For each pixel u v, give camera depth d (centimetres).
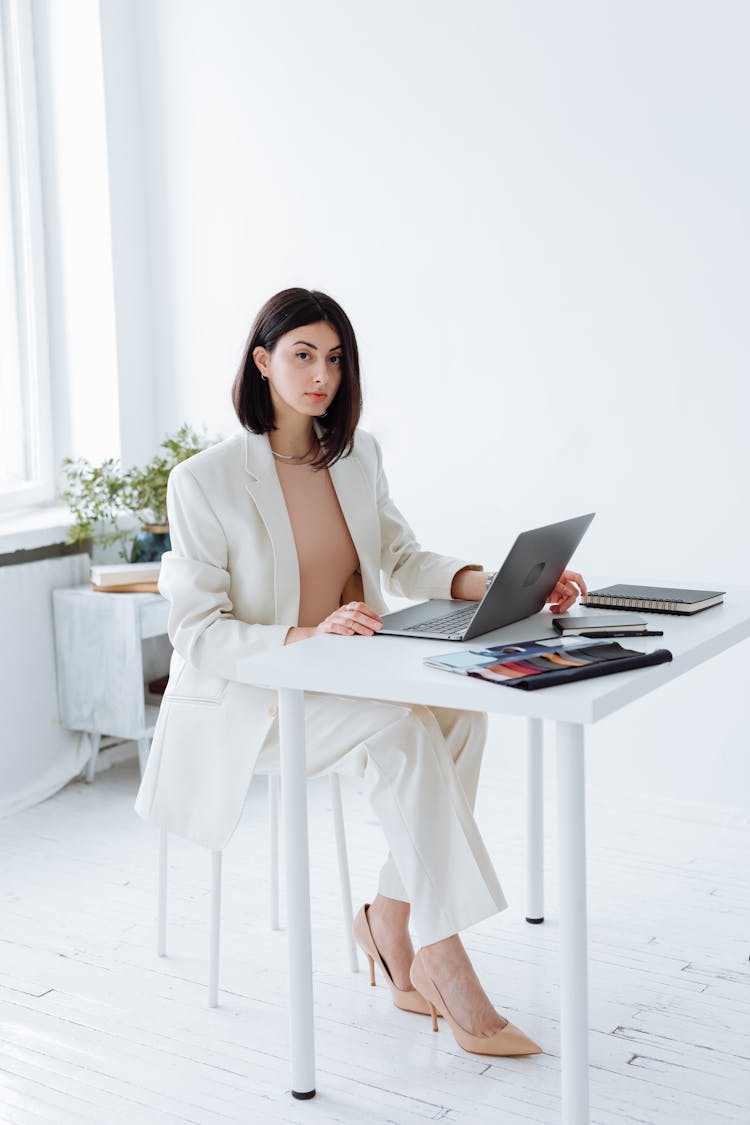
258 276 373
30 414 386
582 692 159
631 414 321
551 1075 199
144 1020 221
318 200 359
